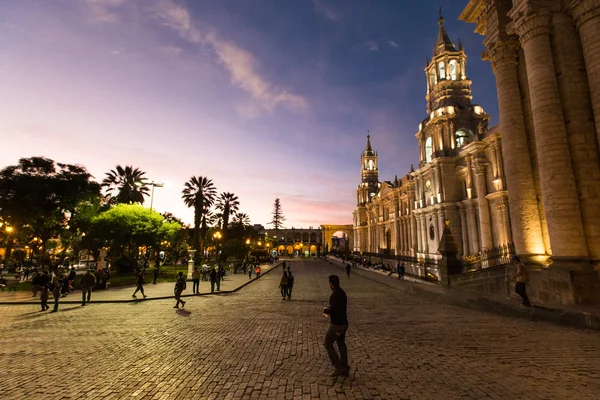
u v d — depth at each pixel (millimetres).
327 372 5641
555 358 5957
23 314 12445
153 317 11609
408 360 6137
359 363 6039
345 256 72938
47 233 34781
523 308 9859
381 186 67500
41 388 5141
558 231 10789
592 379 4949
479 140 32312
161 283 25047
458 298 13109
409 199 49938
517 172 13789
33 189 26422
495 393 4566
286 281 16578
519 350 6516
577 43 11727
